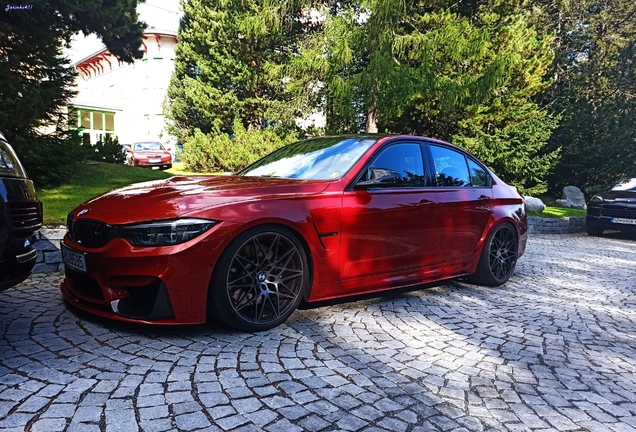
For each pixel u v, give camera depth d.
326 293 3.47
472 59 11.70
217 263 2.93
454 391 2.46
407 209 3.93
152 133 33.25
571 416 2.25
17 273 2.85
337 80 11.19
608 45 23.22
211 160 15.20
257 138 14.92
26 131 7.66
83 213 3.17
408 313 3.85
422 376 2.62
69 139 8.51
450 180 4.54
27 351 2.67
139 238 2.81
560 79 22.06
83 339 2.89
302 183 3.48
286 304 3.28
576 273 6.21
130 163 22.23
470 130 15.41
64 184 8.30
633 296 4.98
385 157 3.98
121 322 3.23
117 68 36.28
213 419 2.04
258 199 3.13
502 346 3.18
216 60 15.87
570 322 3.86
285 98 15.62
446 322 3.66
